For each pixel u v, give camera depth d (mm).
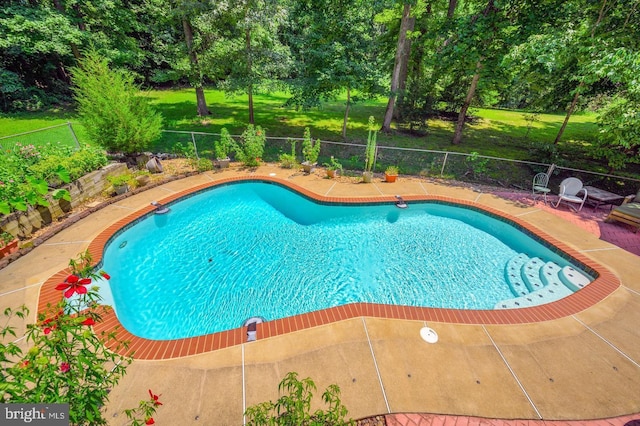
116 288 6148
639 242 7660
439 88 19688
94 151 9461
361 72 13188
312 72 13891
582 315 5355
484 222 9141
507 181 11609
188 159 11812
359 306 5426
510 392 4008
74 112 17266
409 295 6262
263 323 5008
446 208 9836
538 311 5438
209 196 10133
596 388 4094
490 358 4496
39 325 2098
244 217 9078
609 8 9766
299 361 4340
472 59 12508
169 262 7039
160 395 3820
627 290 5973
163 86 27609
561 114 25344
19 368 1883
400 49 14766
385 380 4102
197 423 3535
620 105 8820
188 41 15422
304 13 13555
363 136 15883
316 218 9133
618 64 7801
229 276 6684
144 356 4348
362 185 10859
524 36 11438
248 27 12711
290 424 2611
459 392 3982
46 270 5969
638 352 4660
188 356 4379
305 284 6508
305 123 17812
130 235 7816
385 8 14008
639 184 11180
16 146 8172
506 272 7012
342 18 12867
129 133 10180
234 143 12141
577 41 9234
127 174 10266
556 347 4711
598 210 9398
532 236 8109
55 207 7723
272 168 12133
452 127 19062
